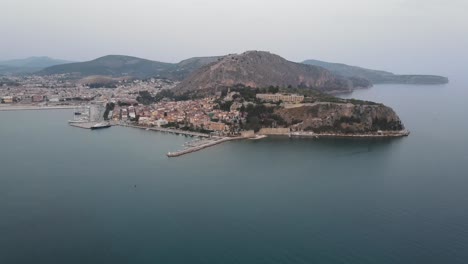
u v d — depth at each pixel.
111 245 164.62
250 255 155.88
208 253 157.50
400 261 151.50
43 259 154.00
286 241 166.38
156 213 195.62
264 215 192.88
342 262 150.88
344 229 177.12
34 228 180.00
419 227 179.00
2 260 153.12
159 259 153.62
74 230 178.00
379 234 172.50
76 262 152.00
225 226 180.88
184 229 178.12
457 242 165.50
